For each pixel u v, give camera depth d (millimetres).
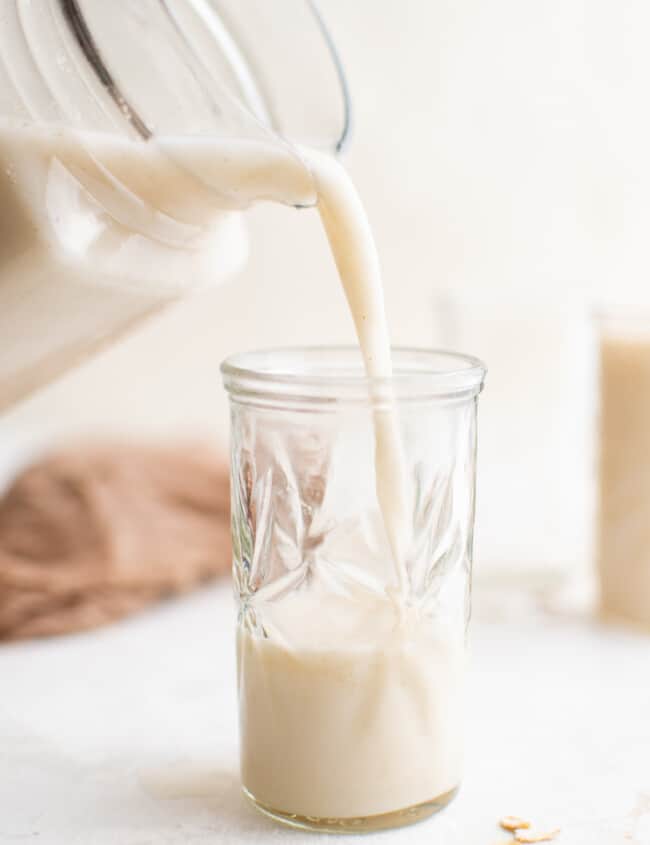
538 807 511
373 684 485
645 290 863
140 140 492
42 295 508
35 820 505
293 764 492
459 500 502
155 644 649
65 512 707
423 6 812
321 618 493
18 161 481
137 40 494
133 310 546
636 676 614
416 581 494
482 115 831
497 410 681
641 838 493
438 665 495
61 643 650
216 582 727
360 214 502
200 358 857
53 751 552
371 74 815
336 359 536
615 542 672
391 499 487
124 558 681
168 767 541
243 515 504
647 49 837
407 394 481
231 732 568
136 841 493
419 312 847
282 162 493
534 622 677
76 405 864
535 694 596
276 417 491
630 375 653
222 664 628
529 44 827
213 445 808
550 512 683
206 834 496
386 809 493
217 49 563
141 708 586
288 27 555
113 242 507
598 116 844
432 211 838
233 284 843
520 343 679
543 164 844
